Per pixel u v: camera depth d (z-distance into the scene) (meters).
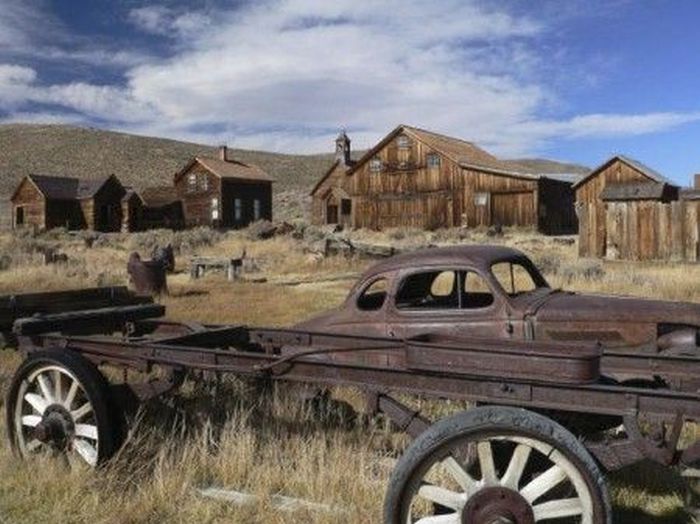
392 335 7.14
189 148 189.62
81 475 5.38
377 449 6.23
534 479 3.94
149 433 6.09
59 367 5.61
